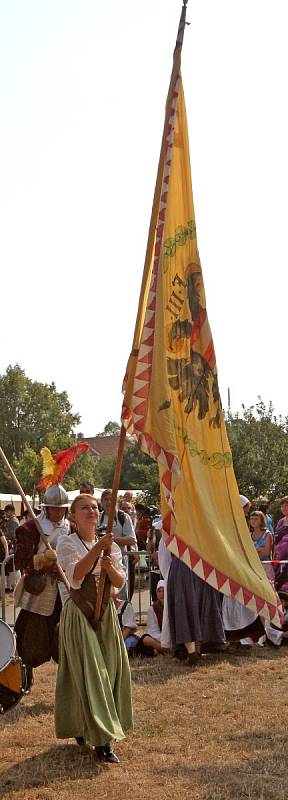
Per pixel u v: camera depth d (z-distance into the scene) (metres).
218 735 6.52
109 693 5.95
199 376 7.30
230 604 9.85
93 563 5.96
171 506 6.10
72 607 6.04
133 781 5.54
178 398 7.19
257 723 6.79
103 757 5.95
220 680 8.39
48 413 76.75
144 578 16.92
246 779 5.49
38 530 7.31
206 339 7.22
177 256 7.07
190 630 9.14
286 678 8.44
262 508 16.44
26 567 7.39
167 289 7.04
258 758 5.94
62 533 7.52
